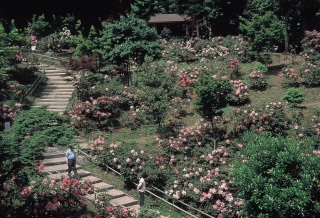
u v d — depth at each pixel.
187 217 16.27
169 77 26.34
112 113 23.00
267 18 27.53
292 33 35.25
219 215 15.71
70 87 26.09
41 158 11.74
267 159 12.62
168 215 16.39
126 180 17.64
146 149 20.00
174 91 24.70
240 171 12.94
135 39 27.52
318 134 19.61
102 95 23.69
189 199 16.86
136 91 24.75
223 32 37.97
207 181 16.84
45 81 26.64
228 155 19.02
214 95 19.78
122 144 19.89
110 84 24.98
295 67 27.47
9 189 11.93
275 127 20.38
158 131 21.75
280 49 35.25
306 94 23.91
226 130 20.98
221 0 35.62
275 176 12.22
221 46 30.09
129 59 26.78
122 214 13.83
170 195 16.84
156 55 29.55
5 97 22.80
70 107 23.61
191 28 39.97
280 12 31.25
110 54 27.02
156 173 17.53
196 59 29.98
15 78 25.72
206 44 31.09
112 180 18.14
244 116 20.81
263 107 21.30
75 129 21.50
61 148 19.69
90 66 24.47
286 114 21.91
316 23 33.81
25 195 11.83
